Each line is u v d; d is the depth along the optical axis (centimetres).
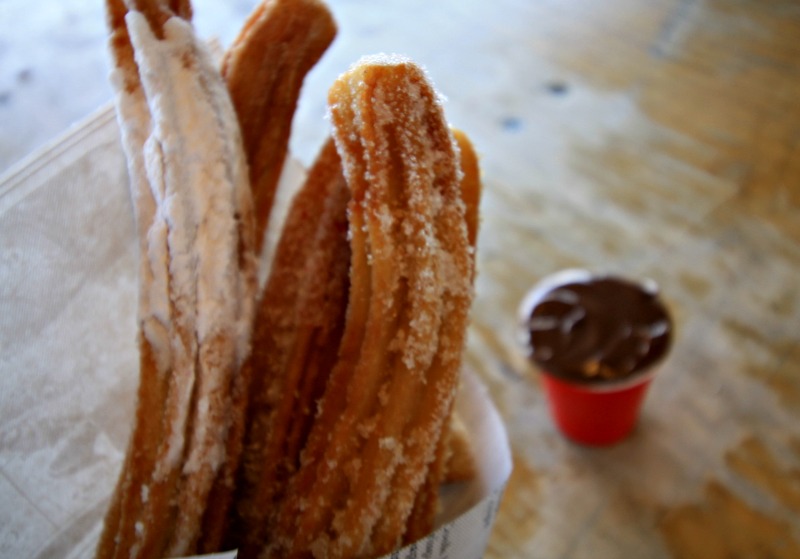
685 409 30
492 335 32
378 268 13
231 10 42
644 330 27
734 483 27
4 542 14
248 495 15
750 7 50
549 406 29
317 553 14
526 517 27
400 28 48
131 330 16
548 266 35
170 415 14
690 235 36
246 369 15
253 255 15
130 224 16
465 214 15
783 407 30
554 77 45
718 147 40
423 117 13
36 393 15
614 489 27
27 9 42
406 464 14
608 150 40
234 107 16
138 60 13
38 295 15
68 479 15
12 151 32
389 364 14
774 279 34
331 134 15
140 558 14
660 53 46
